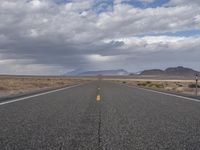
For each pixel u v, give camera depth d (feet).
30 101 34.58
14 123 18.74
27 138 14.30
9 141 13.62
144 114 23.16
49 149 12.18
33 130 16.39
